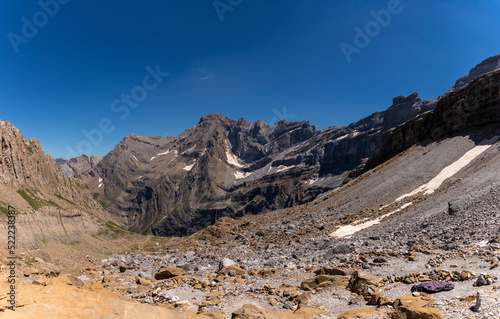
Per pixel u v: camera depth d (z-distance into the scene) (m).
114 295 25.70
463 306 14.14
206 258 56.66
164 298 23.95
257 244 62.66
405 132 109.81
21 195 62.47
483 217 31.67
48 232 55.28
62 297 13.15
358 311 16.58
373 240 39.88
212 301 22.44
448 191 51.09
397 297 17.91
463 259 22.45
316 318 16.98
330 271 26.64
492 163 52.59
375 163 124.12
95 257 54.84
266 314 16.50
